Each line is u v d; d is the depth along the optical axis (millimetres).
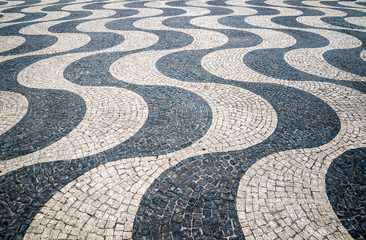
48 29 12242
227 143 4867
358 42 10133
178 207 3703
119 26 12547
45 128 5301
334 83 7062
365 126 5301
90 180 4121
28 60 8719
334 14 14453
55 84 7098
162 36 10961
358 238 3273
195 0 18859
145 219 3547
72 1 19422
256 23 12734
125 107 6012
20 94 6582
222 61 8484
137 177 4172
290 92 6613
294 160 4453
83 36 11156
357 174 4168
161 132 5176
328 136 5016
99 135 5098
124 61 8555
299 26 12266
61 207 3699
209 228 3428
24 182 4090
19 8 17141
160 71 7832
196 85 6992
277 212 3607
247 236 3322
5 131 5211
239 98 6352
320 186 3971
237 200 3787
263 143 4852
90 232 3385
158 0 19125
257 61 8484
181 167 4352
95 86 6973
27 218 3549
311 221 3480
